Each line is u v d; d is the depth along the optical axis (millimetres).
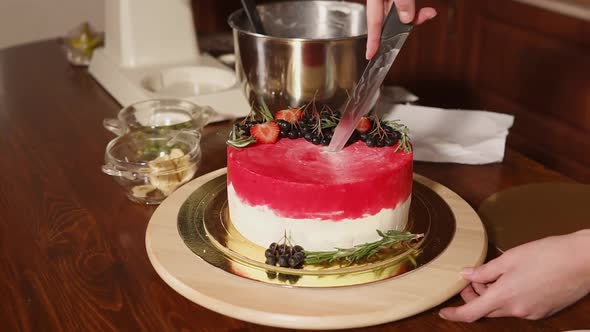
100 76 1637
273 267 862
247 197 899
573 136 2098
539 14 2082
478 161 1216
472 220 975
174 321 826
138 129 1265
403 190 912
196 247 913
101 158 1271
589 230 823
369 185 864
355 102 930
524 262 804
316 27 1338
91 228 1031
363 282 831
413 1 927
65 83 1670
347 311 786
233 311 795
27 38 2646
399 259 879
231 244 917
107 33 1656
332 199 856
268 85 1182
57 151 1301
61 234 1017
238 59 1218
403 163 903
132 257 956
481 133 1279
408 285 830
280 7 1312
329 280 836
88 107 1518
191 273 856
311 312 784
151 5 1551
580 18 1948
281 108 1202
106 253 966
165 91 1522
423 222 972
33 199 1121
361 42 1138
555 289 800
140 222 1049
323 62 1136
